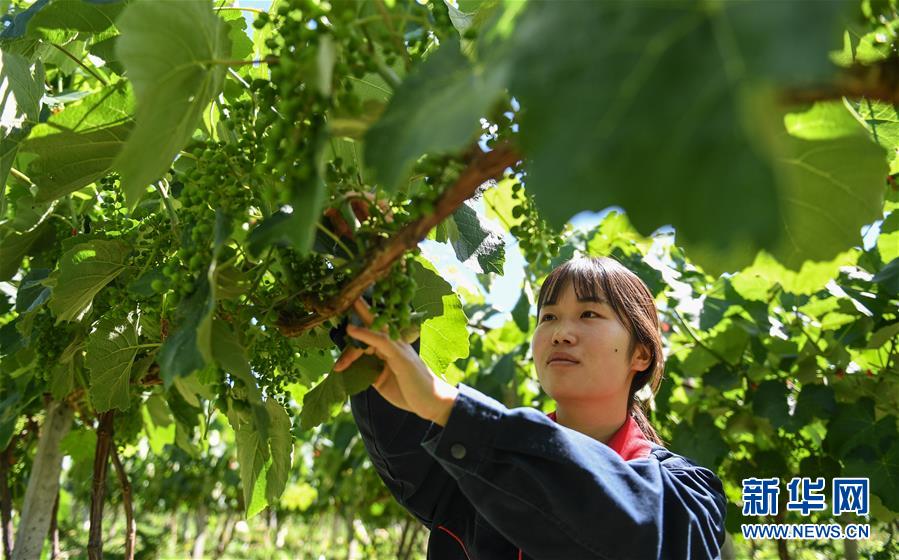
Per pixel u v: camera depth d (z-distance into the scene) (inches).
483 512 55.9
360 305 49.1
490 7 52.2
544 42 26.8
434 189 39.4
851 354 128.1
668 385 139.2
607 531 53.3
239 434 61.9
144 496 432.5
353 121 39.8
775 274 48.9
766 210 22.0
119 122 57.6
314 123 40.0
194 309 46.0
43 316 83.7
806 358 126.3
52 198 60.0
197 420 117.7
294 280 49.5
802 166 37.9
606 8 26.1
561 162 24.7
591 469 52.9
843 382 126.4
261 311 51.9
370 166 32.5
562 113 25.3
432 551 70.9
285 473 61.2
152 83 40.5
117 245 67.1
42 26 68.2
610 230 127.8
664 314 144.9
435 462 69.3
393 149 32.0
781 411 124.7
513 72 27.3
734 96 22.9
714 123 23.0
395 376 53.9
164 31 40.3
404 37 47.5
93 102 56.1
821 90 29.6
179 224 63.1
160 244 64.6
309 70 36.8
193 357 42.3
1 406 100.7
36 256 84.5
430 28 43.4
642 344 74.4
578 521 53.1
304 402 56.2
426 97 33.2
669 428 147.4
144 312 69.4
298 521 584.7
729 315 130.3
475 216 68.7
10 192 82.9
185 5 40.6
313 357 82.8
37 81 66.9
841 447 119.6
